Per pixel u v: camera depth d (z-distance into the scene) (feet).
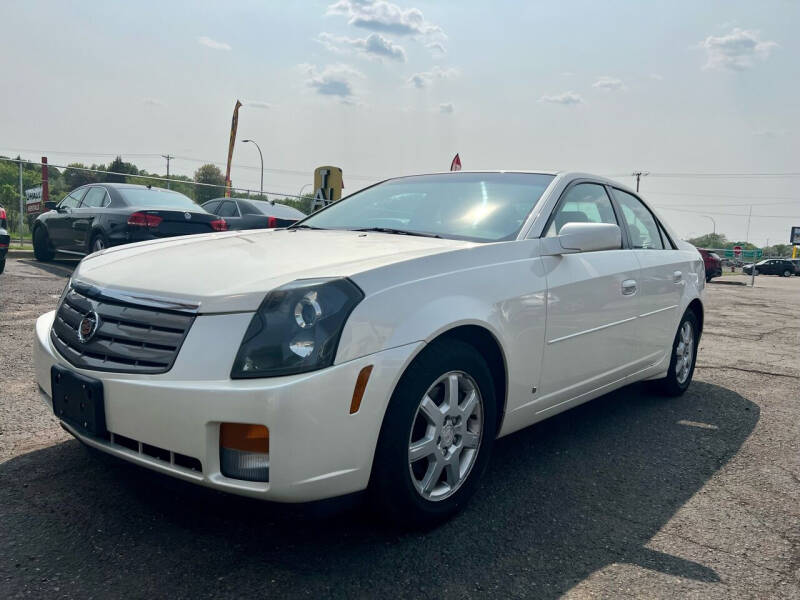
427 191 12.59
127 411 7.45
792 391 17.46
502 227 10.78
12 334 18.07
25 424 11.53
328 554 7.89
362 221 12.21
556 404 11.06
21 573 7.12
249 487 7.02
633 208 14.40
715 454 12.23
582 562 8.05
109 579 7.11
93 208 32.73
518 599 7.19
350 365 7.27
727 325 31.60
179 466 7.32
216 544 7.97
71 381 8.02
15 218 55.98
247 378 7.00
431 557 7.97
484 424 9.20
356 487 7.57
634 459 11.76
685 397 16.40
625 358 12.96
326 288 7.43
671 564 8.11
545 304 10.20
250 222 41.63
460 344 8.70
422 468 8.59
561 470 11.07
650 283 13.62
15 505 8.64
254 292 7.33
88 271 9.28
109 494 9.09
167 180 50.67
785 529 9.21
